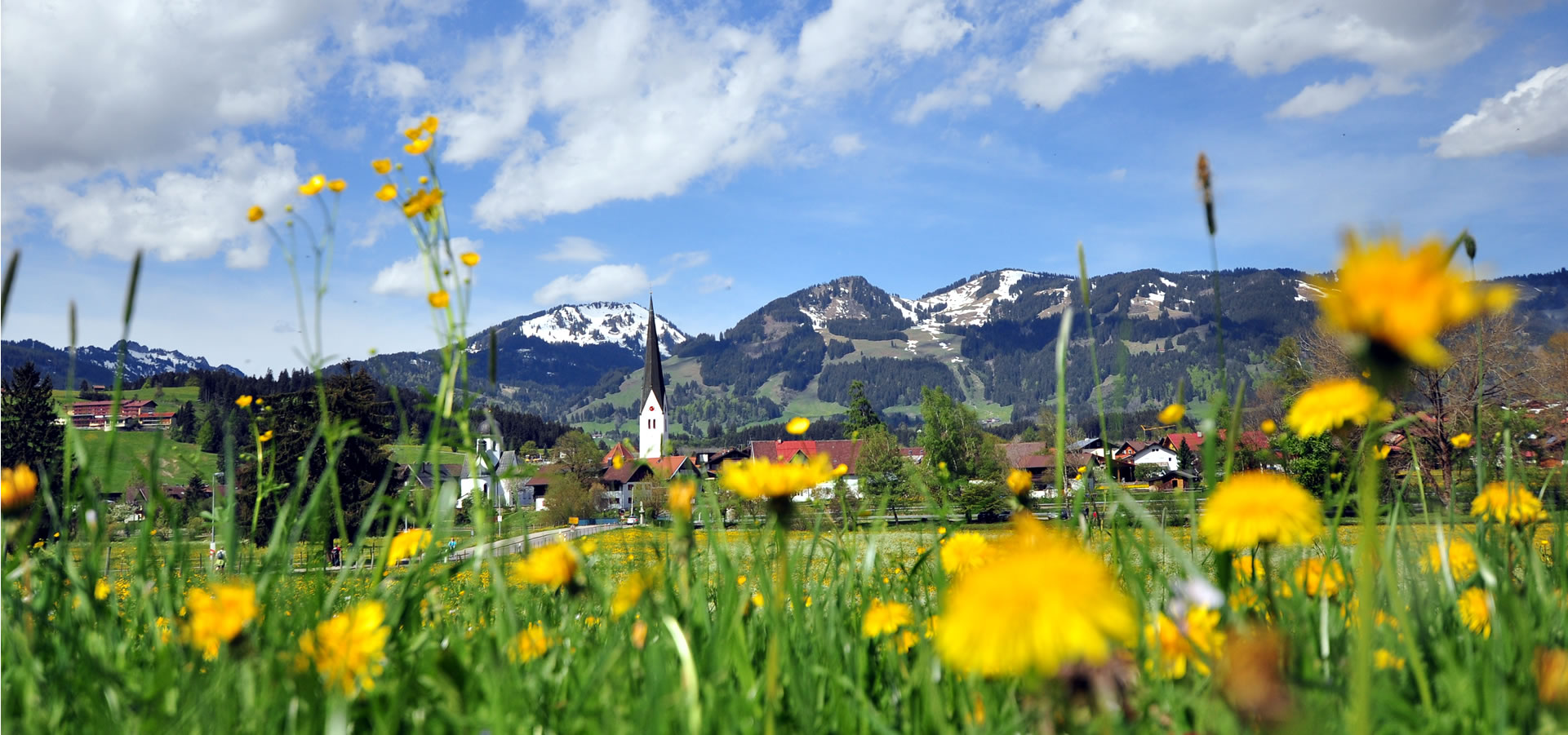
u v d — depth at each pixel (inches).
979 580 28.6
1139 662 59.4
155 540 86.9
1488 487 82.9
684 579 73.7
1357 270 29.9
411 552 87.7
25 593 84.7
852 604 97.0
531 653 80.5
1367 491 40.1
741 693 65.4
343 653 63.2
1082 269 77.8
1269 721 35.5
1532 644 58.5
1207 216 64.4
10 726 63.8
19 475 79.4
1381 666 63.6
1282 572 75.7
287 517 83.1
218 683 59.3
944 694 66.0
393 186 106.3
